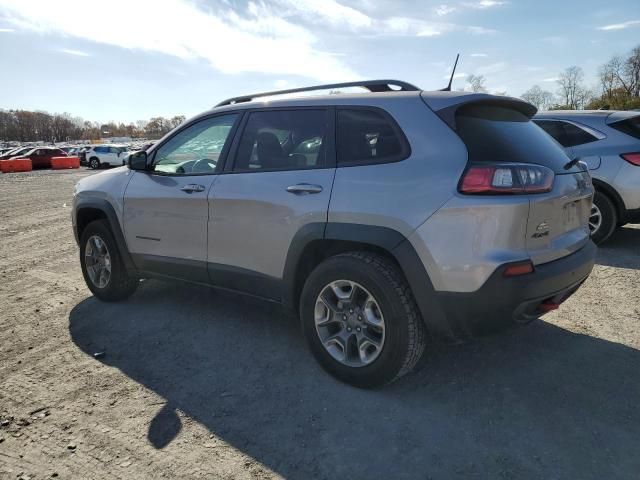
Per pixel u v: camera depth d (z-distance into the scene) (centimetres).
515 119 316
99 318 422
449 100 283
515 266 251
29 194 1631
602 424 257
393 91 310
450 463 231
